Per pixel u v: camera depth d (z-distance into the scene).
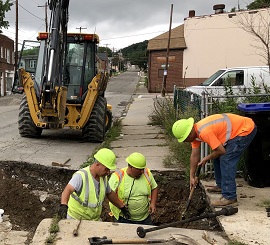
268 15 21.55
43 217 6.02
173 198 6.41
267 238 3.85
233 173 4.64
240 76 12.66
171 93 34.44
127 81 61.34
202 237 3.87
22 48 10.73
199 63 33.12
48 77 8.99
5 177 7.03
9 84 41.69
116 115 17.95
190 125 4.56
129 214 4.66
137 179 4.68
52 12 9.20
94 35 10.37
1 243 4.53
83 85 10.16
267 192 5.23
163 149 8.72
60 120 9.38
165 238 3.78
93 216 4.30
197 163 4.76
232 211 3.96
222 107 6.47
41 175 7.11
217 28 31.95
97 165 4.21
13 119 16.36
